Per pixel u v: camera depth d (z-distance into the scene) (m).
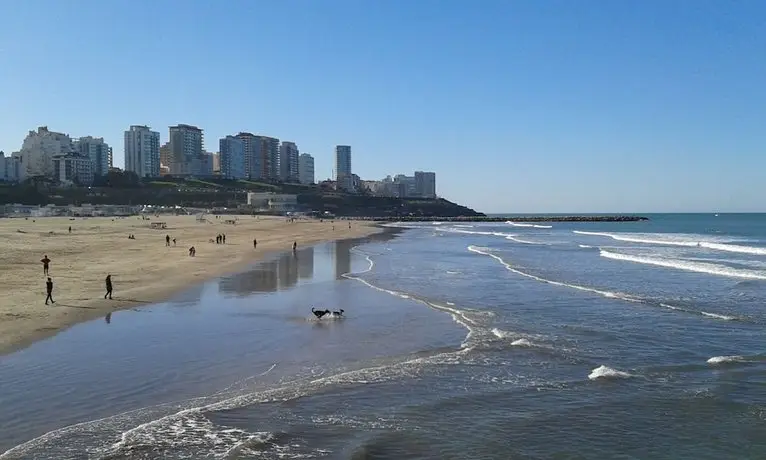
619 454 10.34
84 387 13.47
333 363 15.96
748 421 11.77
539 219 196.88
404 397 13.19
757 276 35.38
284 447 10.45
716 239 78.00
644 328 20.45
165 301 25.12
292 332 19.64
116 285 28.73
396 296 27.70
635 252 56.47
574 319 22.16
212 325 20.50
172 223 103.62
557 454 10.32
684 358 16.55
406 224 159.25
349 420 11.79
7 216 123.31
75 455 9.93
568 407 12.60
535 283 32.97
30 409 12.04
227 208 174.50
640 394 13.42
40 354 16.12
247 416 11.91
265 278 34.03
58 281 29.20
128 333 18.94
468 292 29.30
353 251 57.50
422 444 10.68
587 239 84.81
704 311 23.64
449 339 18.89
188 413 11.96
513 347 17.77
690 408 12.52
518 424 11.65
